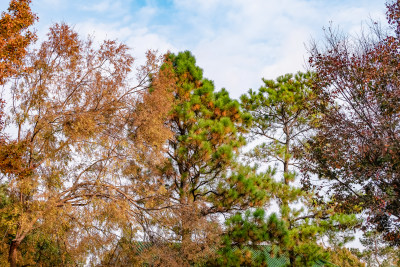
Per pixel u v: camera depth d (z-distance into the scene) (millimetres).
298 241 13922
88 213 11758
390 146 11047
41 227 11469
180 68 16938
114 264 12039
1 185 12891
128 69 13445
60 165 12539
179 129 16297
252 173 14664
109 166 12508
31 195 11711
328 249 15914
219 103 16438
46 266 13258
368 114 12086
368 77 12148
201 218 12875
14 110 12047
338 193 13070
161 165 14078
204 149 13586
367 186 12211
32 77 12453
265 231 12008
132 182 13477
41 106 12148
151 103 13375
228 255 11953
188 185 14789
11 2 12242
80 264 12414
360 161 12297
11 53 11891
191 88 16609
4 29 11867
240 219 12445
